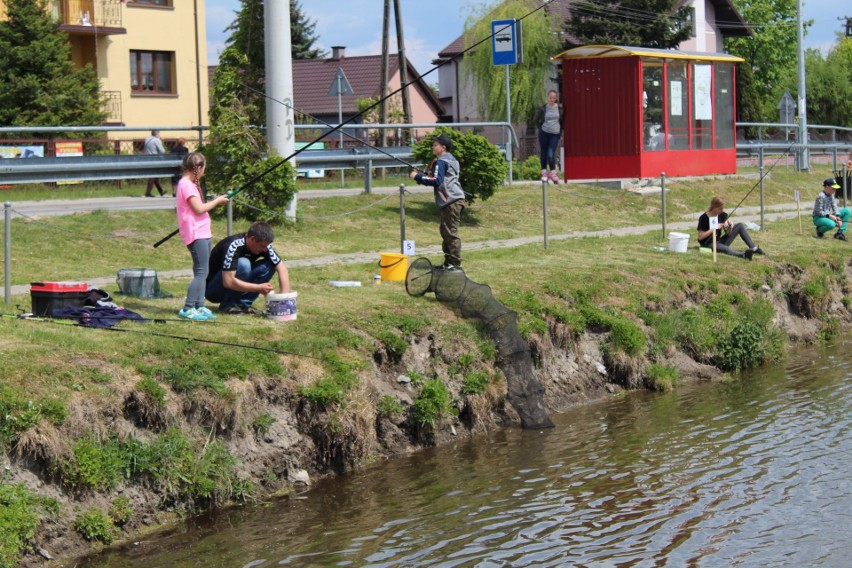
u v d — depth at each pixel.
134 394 9.66
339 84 27.75
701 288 17.19
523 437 12.47
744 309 17.19
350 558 8.95
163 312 12.21
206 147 19.77
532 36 50.59
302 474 10.59
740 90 56.66
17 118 32.59
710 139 29.77
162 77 40.47
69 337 10.45
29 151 27.55
